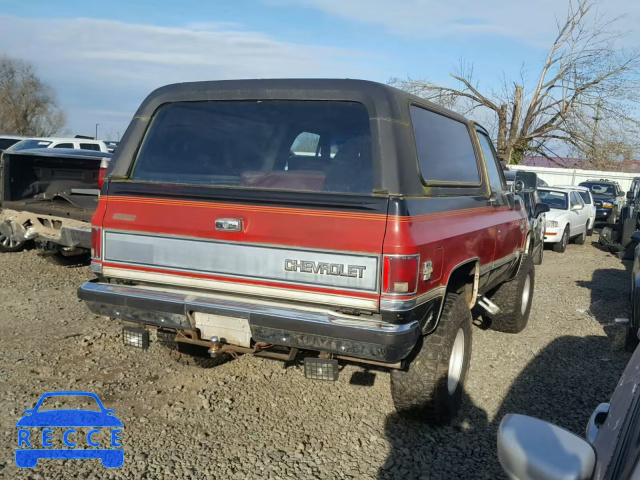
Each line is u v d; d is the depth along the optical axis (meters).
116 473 3.50
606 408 2.40
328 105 3.79
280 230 3.53
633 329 6.04
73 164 9.06
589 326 7.21
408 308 3.35
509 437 1.65
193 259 3.77
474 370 5.44
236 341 3.71
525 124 27.20
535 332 6.82
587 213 16.91
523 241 6.33
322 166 3.84
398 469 3.68
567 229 14.85
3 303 6.81
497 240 5.15
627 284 10.32
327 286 3.45
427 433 4.14
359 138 3.63
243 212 3.63
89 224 7.67
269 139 3.93
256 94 3.96
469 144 4.98
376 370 5.15
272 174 3.78
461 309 4.09
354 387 4.86
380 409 4.48
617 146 25.44
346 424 4.23
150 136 4.20
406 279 3.33
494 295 6.39
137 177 4.11
